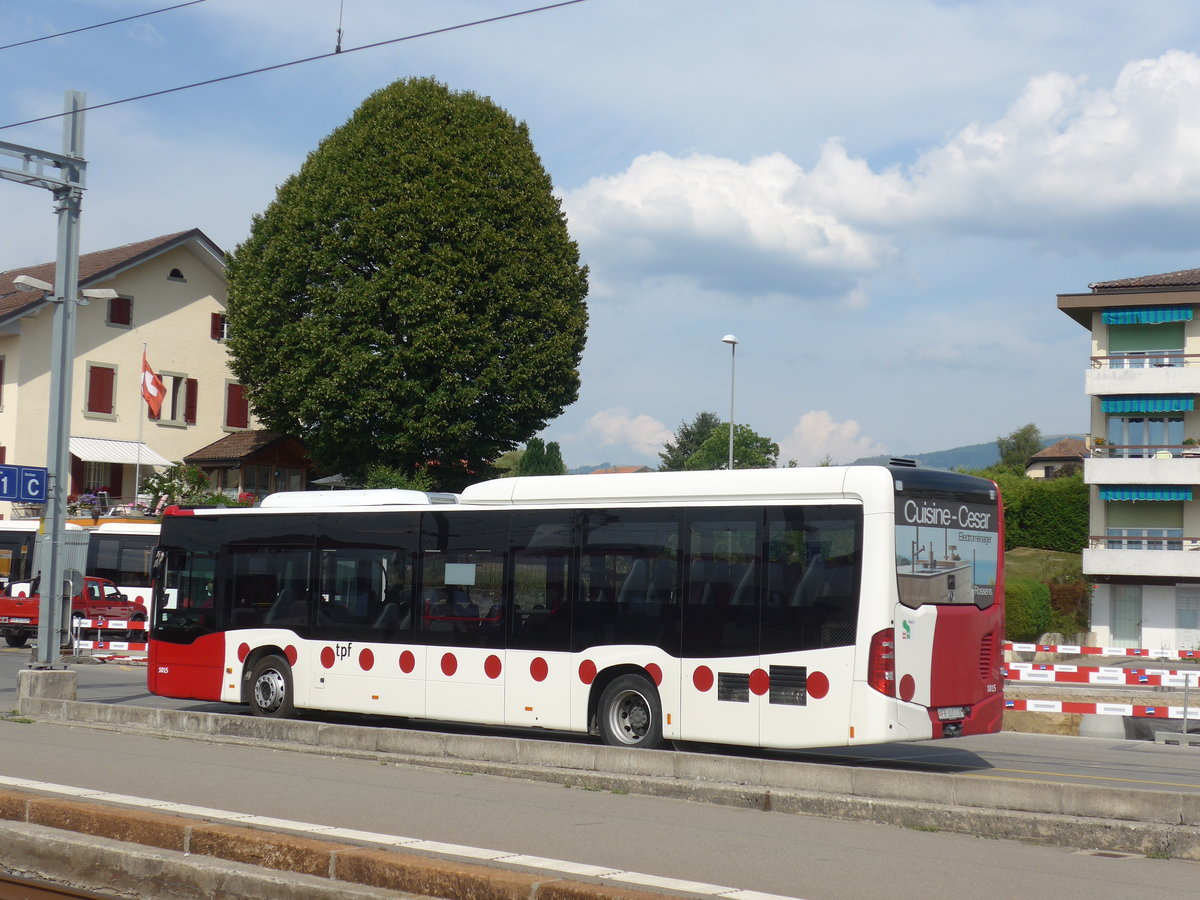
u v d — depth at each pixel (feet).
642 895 24.04
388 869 26.73
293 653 58.90
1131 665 143.64
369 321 143.64
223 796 37.70
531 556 52.47
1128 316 170.19
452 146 146.61
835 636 44.65
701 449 330.13
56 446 62.75
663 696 48.26
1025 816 32.19
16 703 61.98
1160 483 168.45
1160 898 25.96
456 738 45.80
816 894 26.00
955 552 46.91
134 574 137.39
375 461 149.69
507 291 144.77
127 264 176.35
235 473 185.16
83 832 31.89
